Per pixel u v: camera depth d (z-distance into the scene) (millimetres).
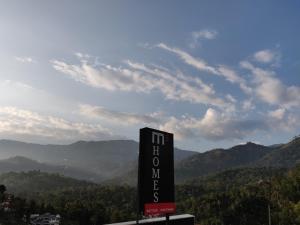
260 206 189125
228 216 189375
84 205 198500
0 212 176875
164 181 29719
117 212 183500
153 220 30672
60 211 192500
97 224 175250
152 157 28891
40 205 196000
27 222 173250
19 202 191500
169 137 30609
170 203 30141
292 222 166000
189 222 34531
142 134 28594
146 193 28219
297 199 192000
